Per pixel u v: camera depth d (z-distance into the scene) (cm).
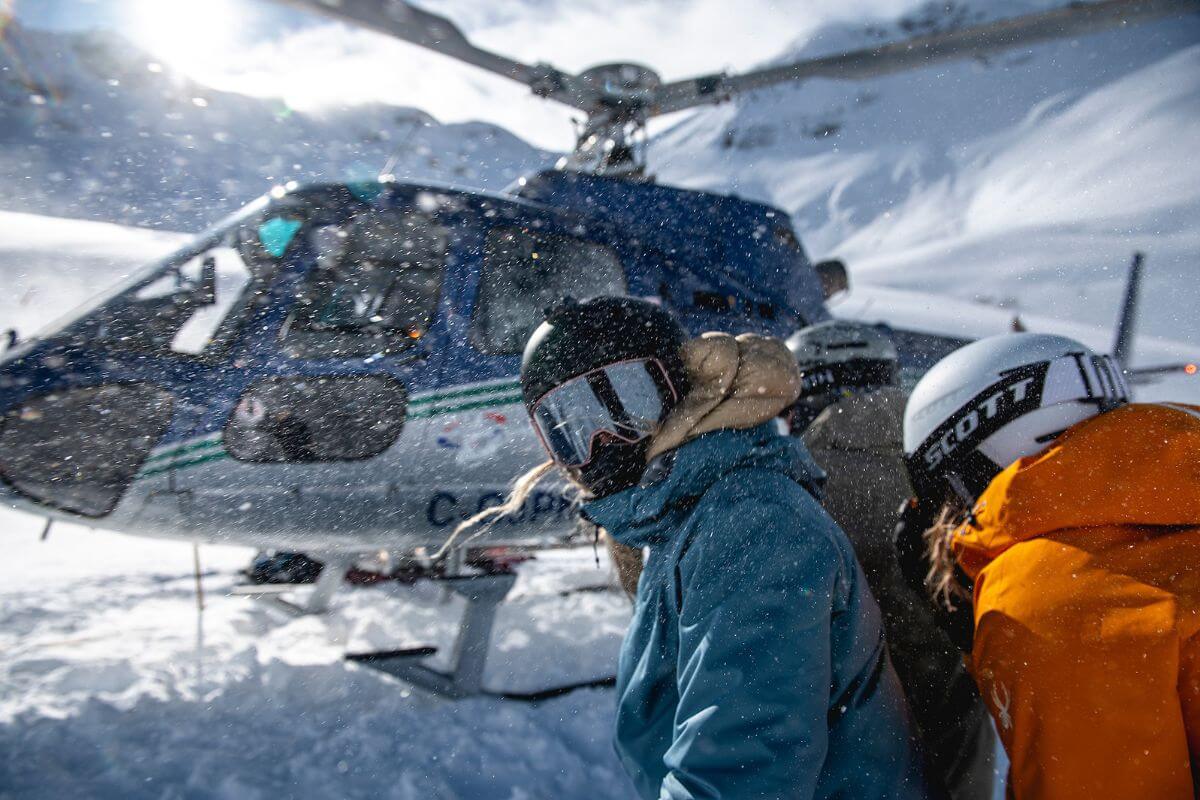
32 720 238
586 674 323
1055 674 81
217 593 413
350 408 329
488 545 361
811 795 93
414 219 357
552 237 382
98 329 316
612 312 125
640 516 116
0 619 351
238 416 317
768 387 116
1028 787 84
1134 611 79
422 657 302
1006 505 95
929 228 7819
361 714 267
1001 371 108
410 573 413
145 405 310
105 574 461
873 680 108
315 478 324
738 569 99
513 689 301
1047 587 86
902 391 199
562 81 523
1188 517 85
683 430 116
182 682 281
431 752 240
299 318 331
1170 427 90
